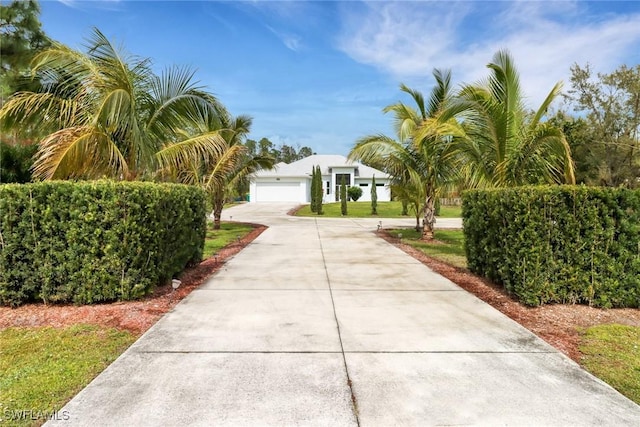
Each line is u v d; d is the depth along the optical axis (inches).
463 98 247.9
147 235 186.1
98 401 97.9
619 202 178.9
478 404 97.8
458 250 372.5
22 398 100.0
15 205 171.6
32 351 130.3
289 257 324.5
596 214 178.4
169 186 221.0
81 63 244.2
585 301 182.9
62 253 174.9
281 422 89.7
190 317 164.9
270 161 598.9
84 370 116.5
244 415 92.2
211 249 373.1
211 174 469.4
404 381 109.4
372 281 236.1
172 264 216.8
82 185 175.3
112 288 179.6
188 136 337.7
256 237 474.6
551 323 161.0
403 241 442.0
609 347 136.6
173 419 90.4
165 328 151.1
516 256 186.9
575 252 179.5
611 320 165.2
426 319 164.2
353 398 100.2
